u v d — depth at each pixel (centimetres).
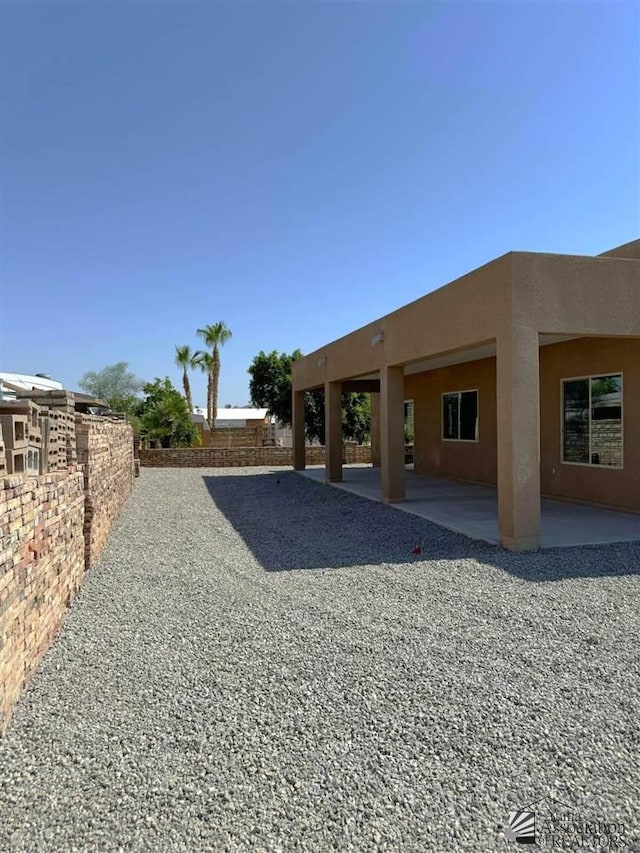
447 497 1377
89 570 785
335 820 281
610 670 447
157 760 332
